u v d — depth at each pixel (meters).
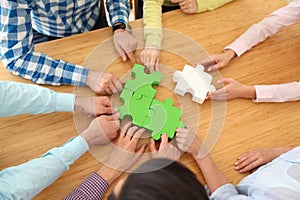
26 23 1.14
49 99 1.05
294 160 0.97
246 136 1.06
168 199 0.61
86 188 0.95
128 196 0.61
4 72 1.14
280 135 1.07
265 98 1.11
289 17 1.25
